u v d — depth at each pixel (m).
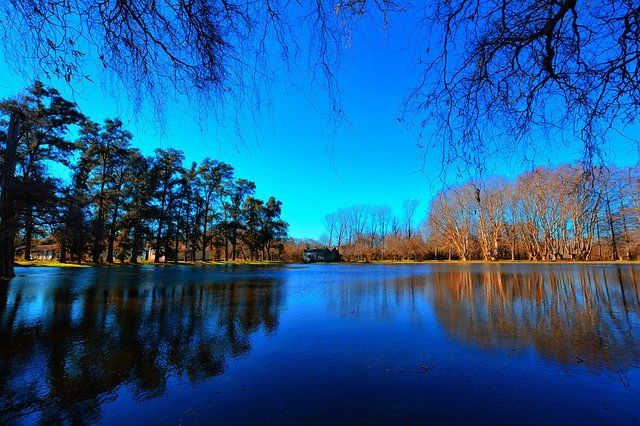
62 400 4.47
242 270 33.44
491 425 3.91
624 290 14.91
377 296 13.91
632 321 8.96
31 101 22.14
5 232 17.58
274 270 34.56
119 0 2.07
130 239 38.97
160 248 41.56
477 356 6.23
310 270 35.09
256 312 10.28
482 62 2.42
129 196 35.97
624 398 4.56
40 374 5.26
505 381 5.13
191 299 12.70
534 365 5.80
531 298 12.98
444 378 5.22
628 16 2.14
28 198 18.12
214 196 48.53
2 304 10.80
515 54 2.40
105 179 32.91
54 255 46.41
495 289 15.82
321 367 5.66
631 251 49.50
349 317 9.57
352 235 82.62
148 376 5.26
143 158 36.00
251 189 52.56
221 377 5.25
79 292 13.80
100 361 5.84
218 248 56.44
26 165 23.69
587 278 20.59
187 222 44.16
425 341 7.18
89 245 34.12
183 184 42.72
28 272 23.09
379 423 3.95
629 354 6.30
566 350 6.59
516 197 50.16
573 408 4.30
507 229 54.84
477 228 59.34
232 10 2.18
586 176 2.56
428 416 4.10
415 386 4.94
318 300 12.77
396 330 8.12
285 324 8.71
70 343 6.77
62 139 25.02
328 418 4.05
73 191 25.30
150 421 3.97
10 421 3.97
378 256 70.81
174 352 6.38
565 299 12.65
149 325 8.35
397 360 6.03
